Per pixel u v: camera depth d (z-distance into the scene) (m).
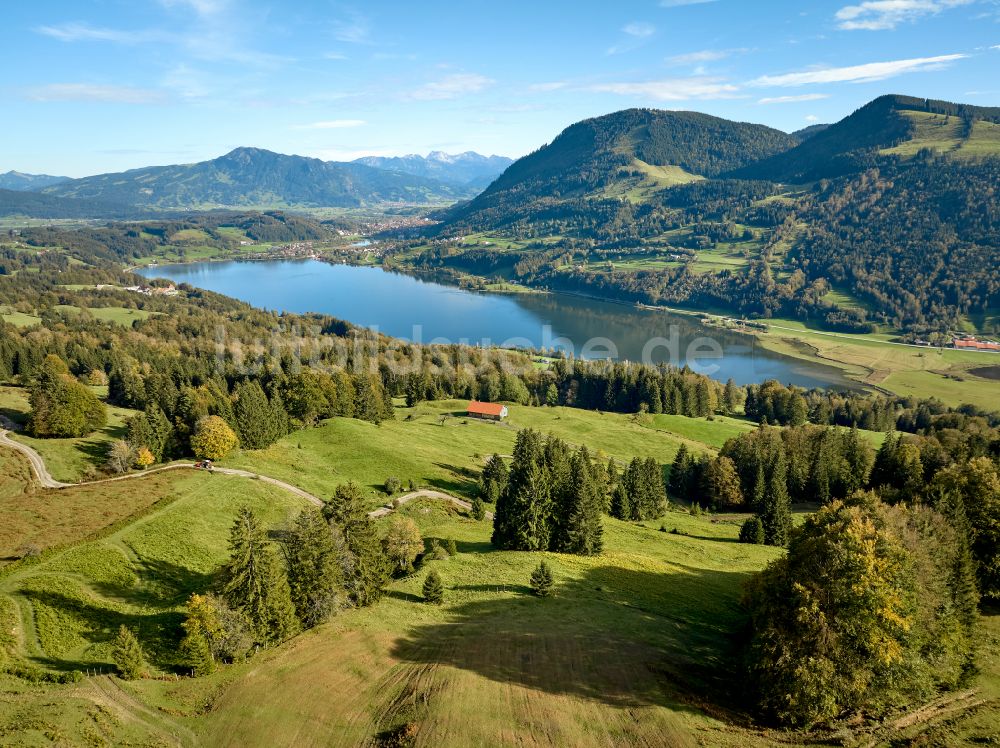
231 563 47.91
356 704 39.59
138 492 79.56
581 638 47.53
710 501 114.62
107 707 38.00
